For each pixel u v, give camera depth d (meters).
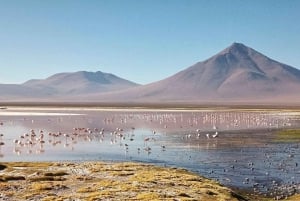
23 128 130.88
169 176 51.25
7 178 49.91
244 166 66.62
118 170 56.31
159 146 89.75
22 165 61.47
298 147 88.12
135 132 120.38
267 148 86.50
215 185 48.56
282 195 49.25
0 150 83.69
